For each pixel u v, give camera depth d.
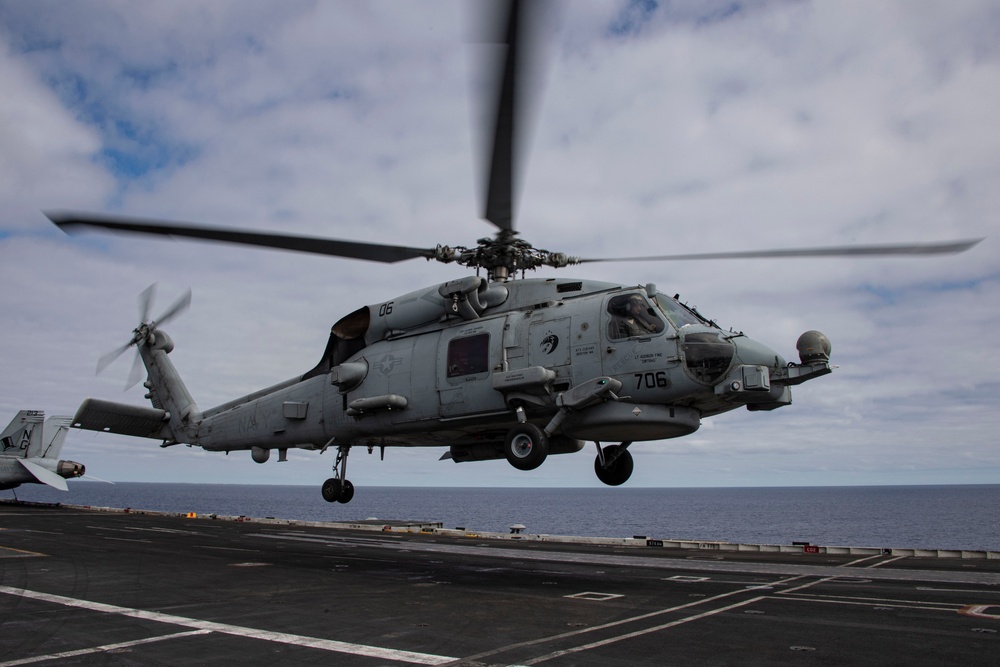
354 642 7.45
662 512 149.38
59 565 13.94
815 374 12.55
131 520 30.52
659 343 12.96
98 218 9.78
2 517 29.67
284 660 6.68
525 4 4.06
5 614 8.94
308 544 20.50
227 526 28.25
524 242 14.55
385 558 16.66
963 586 11.93
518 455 13.44
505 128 6.59
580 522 100.31
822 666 6.48
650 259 13.38
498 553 18.38
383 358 16.39
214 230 10.87
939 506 180.12
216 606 9.65
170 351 24.92
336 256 12.83
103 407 22.92
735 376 12.59
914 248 10.70
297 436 18.50
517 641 7.52
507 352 14.40
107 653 6.93
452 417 15.01
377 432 16.59
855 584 12.25
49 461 44.69
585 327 13.67
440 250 14.12
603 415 13.24
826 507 179.75
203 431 21.98
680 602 10.23
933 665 6.53
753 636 7.80
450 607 9.71
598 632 8.01
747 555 18.05
